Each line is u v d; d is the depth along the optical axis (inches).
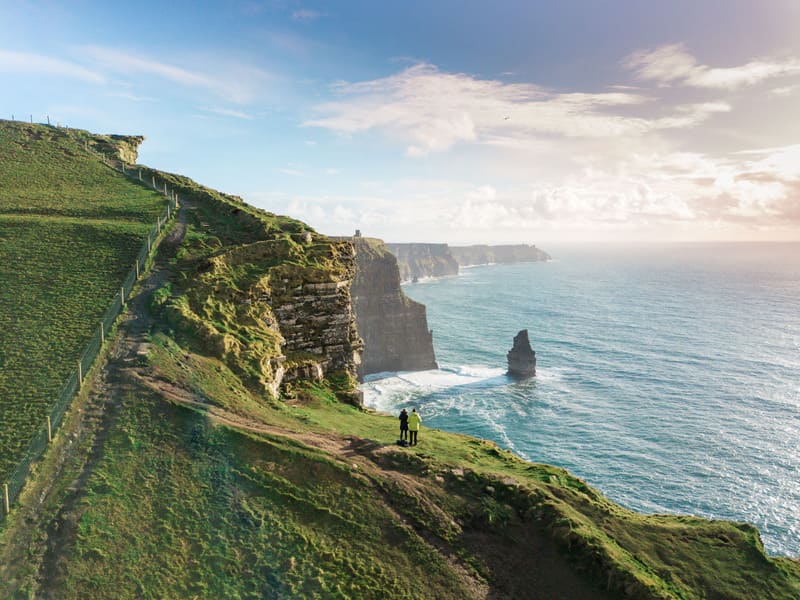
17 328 1234.6
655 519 965.2
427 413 4111.7
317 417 1167.6
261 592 713.6
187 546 755.4
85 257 1603.1
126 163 2952.8
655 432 3513.8
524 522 870.4
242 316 1365.7
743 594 794.2
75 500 786.2
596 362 5585.6
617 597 753.0
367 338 5644.7
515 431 3619.6
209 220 1979.6
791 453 3129.9
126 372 1067.3
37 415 959.6
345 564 767.1
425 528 841.5
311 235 1804.9
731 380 4704.7
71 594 667.4
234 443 934.4
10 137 2881.4
